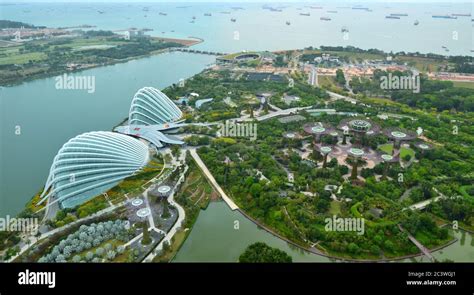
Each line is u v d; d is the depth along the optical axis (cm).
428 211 19562
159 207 19650
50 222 17975
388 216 18438
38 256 16062
